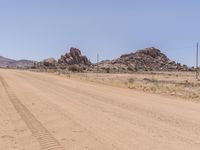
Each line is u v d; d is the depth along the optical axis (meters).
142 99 24.17
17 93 28.30
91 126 13.35
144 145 10.02
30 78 56.66
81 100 23.23
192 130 12.28
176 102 22.30
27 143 10.52
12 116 16.05
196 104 21.16
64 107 19.31
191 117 15.42
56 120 14.84
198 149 9.45
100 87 37.53
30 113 16.98
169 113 16.77
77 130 12.56
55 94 27.73
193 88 41.81
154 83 50.16
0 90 31.05
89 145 10.13
